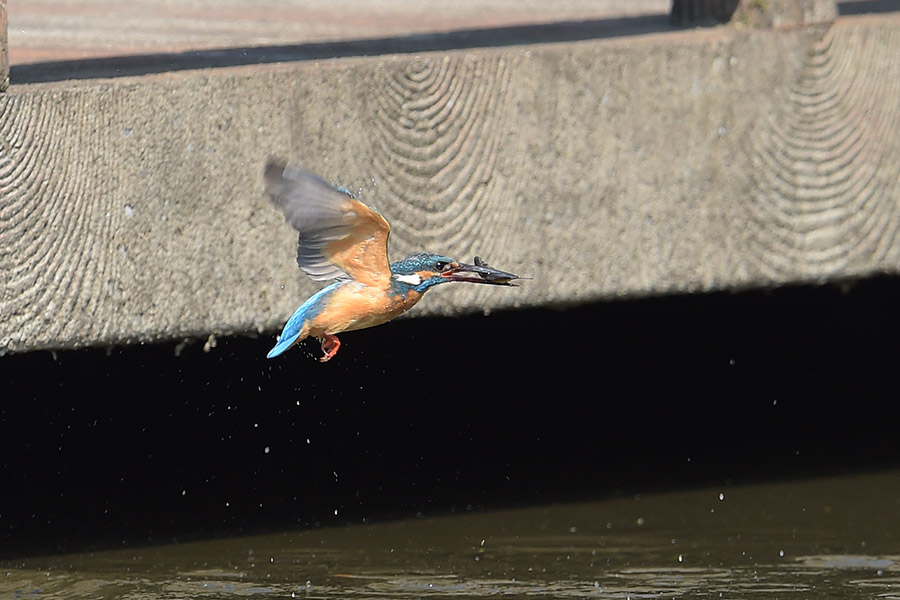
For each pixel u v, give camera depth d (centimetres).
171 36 1368
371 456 1249
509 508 1180
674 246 1022
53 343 937
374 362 1238
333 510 1166
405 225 986
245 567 1029
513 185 995
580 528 1127
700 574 1012
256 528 1124
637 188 1012
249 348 1151
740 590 974
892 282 1388
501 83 988
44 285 931
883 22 1045
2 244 923
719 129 1023
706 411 1413
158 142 938
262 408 1209
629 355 1393
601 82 1001
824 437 1370
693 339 1412
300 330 725
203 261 951
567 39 1116
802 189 1042
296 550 1070
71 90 922
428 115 980
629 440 1345
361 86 968
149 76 952
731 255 1034
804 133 1038
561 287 1007
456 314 1000
